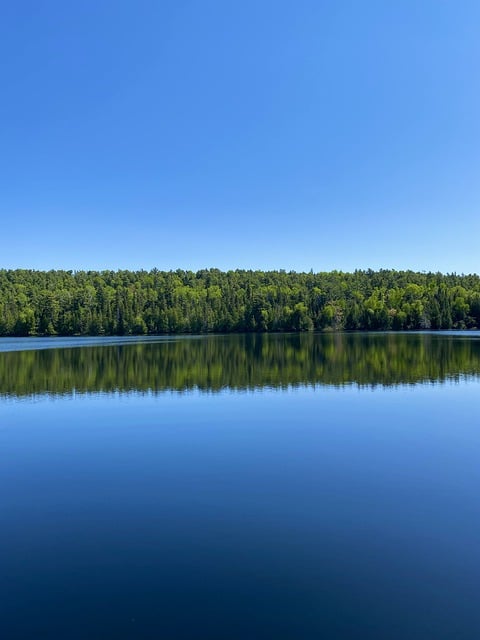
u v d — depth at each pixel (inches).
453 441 808.3
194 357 2316.7
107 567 424.8
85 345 3319.4
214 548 454.0
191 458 727.7
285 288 6437.0
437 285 6343.5
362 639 334.6
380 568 417.4
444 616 355.9
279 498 569.6
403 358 2123.5
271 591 387.2
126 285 7037.4
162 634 342.6
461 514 521.7
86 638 339.3
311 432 872.9
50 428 925.2
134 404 1149.7
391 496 572.4
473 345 2815.0
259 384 1432.1
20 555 446.9
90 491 601.0
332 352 2504.9
